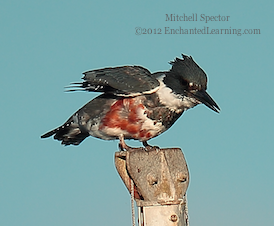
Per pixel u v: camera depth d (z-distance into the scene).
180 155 8.00
